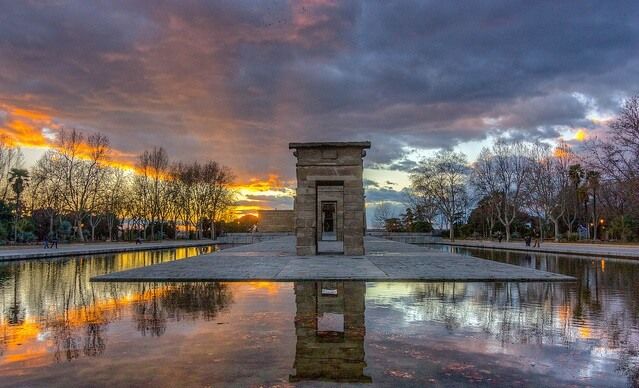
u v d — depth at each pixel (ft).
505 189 226.58
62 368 21.84
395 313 34.94
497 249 155.53
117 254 132.05
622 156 148.87
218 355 23.63
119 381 19.88
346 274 59.16
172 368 21.58
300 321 31.99
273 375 20.48
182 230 323.57
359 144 90.22
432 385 19.26
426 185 263.70
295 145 90.63
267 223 307.99
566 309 36.96
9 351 24.95
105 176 227.81
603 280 57.77
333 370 21.18
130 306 38.60
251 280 55.57
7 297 44.34
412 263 75.61
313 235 92.48
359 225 92.38
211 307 37.68
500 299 41.78
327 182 94.32
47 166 207.21
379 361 22.61
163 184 266.57
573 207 249.14
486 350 24.77
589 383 19.79
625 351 24.77
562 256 114.42
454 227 297.74
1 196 204.44
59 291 48.49
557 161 223.30
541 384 19.58
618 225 198.59
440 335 28.02
